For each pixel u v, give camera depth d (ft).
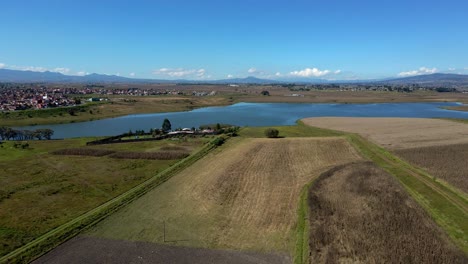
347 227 125.39
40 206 153.69
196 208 148.46
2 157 243.60
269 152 241.76
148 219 138.72
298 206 147.74
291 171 198.70
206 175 192.34
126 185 181.47
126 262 108.58
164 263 107.76
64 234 124.98
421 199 150.92
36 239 123.44
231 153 241.35
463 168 191.52
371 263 102.78
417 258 104.12
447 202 144.77
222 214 142.20
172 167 209.36
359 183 170.50
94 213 142.72
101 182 186.50
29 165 221.46
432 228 122.83
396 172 189.78
